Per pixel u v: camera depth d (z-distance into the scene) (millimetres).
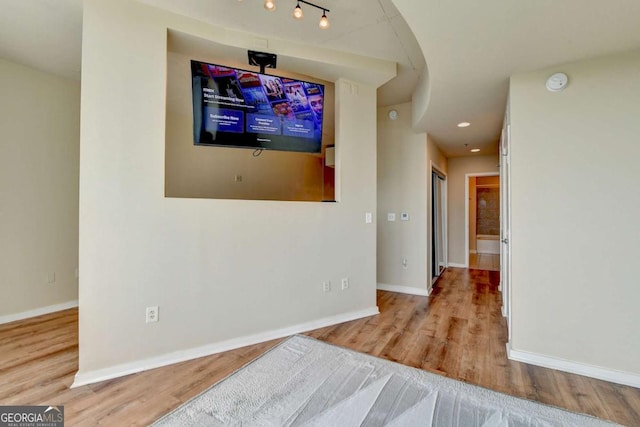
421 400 1933
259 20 2490
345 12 2352
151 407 1864
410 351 2635
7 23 2531
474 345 2756
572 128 2305
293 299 3039
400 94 4223
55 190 3621
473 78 2576
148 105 2318
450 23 1828
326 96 4035
